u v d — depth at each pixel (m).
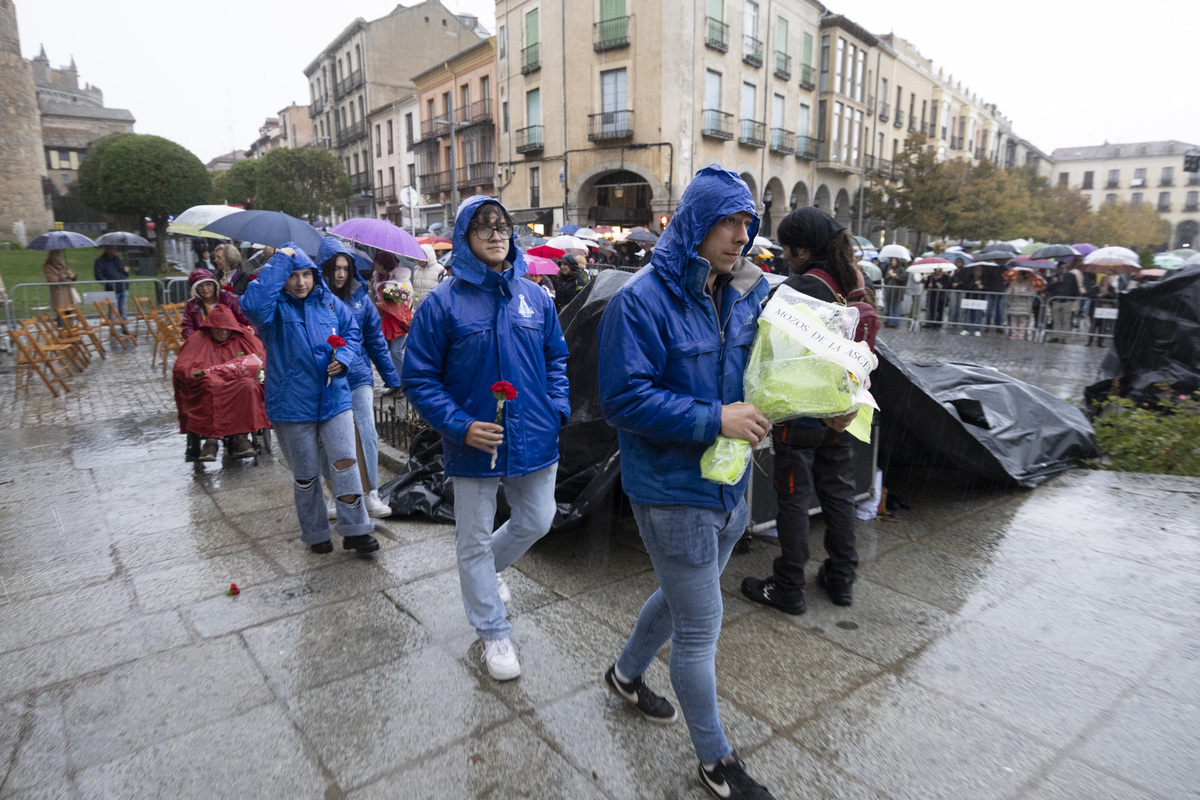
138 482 5.26
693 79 25.70
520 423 2.69
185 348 5.49
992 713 2.50
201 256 18.72
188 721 2.49
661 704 2.46
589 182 28.73
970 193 36.38
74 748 2.36
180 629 3.13
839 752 2.32
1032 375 10.11
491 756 2.30
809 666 2.80
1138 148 95.88
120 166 30.19
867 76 38.22
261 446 6.08
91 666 2.85
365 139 50.81
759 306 2.09
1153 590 3.40
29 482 5.26
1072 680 2.69
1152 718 2.46
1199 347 6.22
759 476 3.87
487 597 2.75
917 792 2.14
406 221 45.03
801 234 3.01
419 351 2.62
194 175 31.81
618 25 26.22
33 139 44.41
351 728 2.45
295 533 4.25
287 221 5.74
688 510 1.98
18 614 3.28
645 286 1.92
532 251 11.22
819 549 3.96
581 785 2.18
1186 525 4.17
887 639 3.00
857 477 4.16
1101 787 2.15
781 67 30.81
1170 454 5.29
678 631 2.08
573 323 3.90
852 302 2.99
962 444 4.26
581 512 3.67
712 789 2.08
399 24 49.31
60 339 10.05
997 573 3.60
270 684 2.71
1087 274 16.11
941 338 14.50
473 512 2.71
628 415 1.89
